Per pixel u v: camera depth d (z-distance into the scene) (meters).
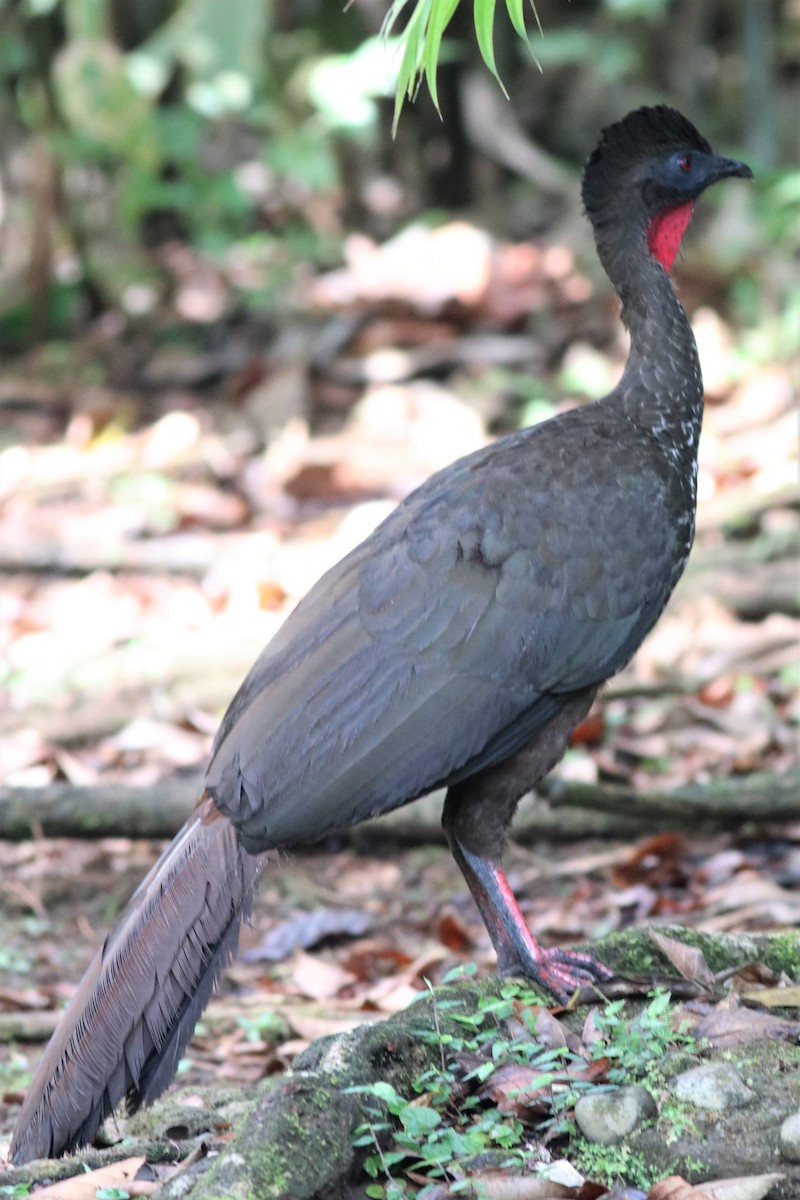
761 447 17.22
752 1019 6.33
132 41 23.92
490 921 6.99
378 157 25.25
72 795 11.05
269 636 14.36
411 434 18.55
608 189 7.81
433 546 6.77
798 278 20.47
